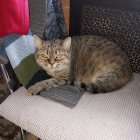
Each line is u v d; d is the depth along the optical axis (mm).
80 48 1217
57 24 1217
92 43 1207
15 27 928
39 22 1013
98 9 1207
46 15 1036
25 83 1129
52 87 1116
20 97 1047
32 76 1160
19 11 903
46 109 964
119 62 1128
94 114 927
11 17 910
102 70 1124
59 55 1143
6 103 1023
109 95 1052
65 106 980
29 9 996
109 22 1219
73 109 961
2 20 922
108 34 1255
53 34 1226
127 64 1155
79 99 1024
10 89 1239
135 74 1236
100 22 1241
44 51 1128
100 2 1176
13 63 1076
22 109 981
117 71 1105
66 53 1167
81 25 1293
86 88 1089
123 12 1156
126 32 1199
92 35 1260
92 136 830
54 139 872
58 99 1018
